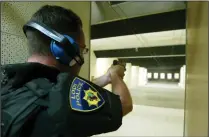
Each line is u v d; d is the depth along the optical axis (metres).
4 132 0.32
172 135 2.25
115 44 4.13
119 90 0.50
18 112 0.33
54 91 0.36
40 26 0.42
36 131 0.34
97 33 2.52
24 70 0.39
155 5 1.82
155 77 12.49
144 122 2.78
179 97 5.51
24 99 0.36
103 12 1.87
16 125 0.32
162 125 2.64
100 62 3.03
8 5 0.84
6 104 0.36
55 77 0.42
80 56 0.48
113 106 0.42
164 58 6.87
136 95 5.85
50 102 0.35
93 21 1.87
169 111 3.62
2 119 0.34
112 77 0.55
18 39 0.87
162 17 2.22
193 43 0.91
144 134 2.29
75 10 1.23
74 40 0.45
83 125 0.36
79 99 0.37
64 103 0.35
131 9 1.89
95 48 4.38
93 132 0.40
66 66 0.45
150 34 3.17
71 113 0.35
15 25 0.86
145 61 7.45
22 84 0.40
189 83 1.14
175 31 2.96
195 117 0.71
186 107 1.31
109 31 2.53
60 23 0.43
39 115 0.34
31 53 0.44
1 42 0.80
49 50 0.42
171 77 12.05
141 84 10.03
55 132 0.34
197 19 0.75
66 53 0.42
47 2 1.03
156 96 5.67
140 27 2.42
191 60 1.02
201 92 0.53
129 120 2.87
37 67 0.40
